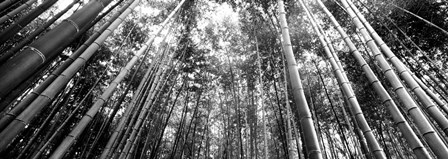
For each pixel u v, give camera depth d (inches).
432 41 240.2
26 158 186.5
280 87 298.7
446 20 224.7
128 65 150.1
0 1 102.4
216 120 364.5
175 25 269.0
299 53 279.9
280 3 118.8
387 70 92.7
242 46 315.0
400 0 228.2
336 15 267.0
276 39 272.7
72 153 209.2
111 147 168.9
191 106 337.7
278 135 330.3
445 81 220.2
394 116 87.5
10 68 50.3
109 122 211.0
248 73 302.5
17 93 120.1
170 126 356.5
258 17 283.7
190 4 278.2
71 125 225.8
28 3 133.8
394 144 250.8
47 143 161.8
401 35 243.9
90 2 73.1
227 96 323.6
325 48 145.6
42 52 55.7
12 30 94.7
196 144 354.3
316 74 299.0
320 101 295.1
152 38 179.3
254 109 297.7
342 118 289.0
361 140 174.6
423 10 227.5
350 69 271.1
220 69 329.4
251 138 268.8
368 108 266.4
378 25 242.8
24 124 66.9
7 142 61.6
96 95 255.9
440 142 70.8
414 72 240.5
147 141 230.7
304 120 73.5
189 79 313.0
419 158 75.2
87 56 95.6
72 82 240.2
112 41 270.2
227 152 272.4
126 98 273.0
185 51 277.4
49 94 75.9
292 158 175.2
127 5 134.5
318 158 65.1
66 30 62.2
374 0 243.1
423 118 77.1
